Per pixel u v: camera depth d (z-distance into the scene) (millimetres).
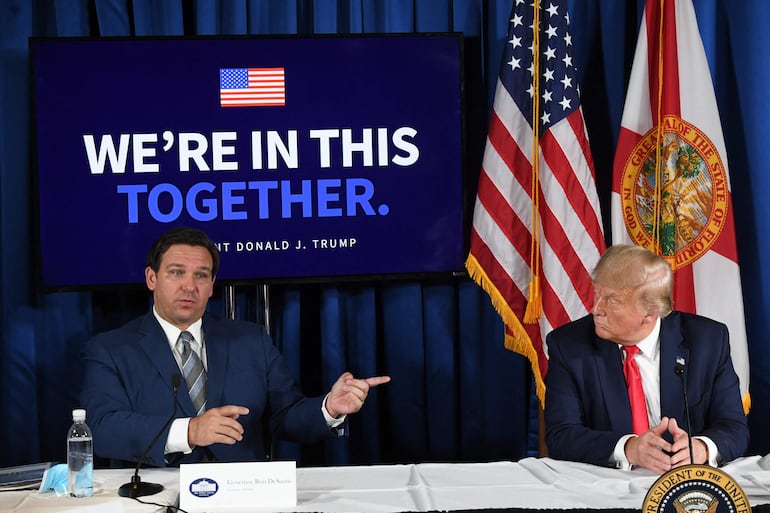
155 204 3488
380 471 2105
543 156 3410
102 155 3467
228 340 2670
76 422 1904
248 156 3510
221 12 3639
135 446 2205
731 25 3701
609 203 3748
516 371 3740
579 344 2443
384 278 3566
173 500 1856
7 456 3619
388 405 3740
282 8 3645
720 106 3727
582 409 2404
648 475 2041
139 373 2520
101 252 3482
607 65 3725
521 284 3424
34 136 3439
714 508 1589
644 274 2287
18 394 3615
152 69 3467
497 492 1904
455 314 3781
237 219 3516
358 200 3547
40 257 3461
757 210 3693
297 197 3529
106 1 3596
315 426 2459
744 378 3328
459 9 3705
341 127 3531
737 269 3361
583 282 3336
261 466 1827
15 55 3576
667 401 2334
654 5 3441
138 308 3666
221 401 2592
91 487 1892
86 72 3445
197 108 3486
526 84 3453
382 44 3523
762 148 3686
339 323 3670
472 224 3639
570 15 3734
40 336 3629
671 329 2398
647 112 3426
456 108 3553
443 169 3564
